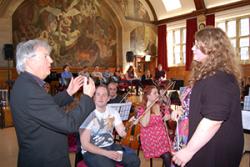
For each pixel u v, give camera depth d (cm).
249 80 1304
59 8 1363
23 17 1260
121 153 283
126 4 1623
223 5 1423
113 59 1591
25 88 171
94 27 1500
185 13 1598
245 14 1361
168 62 1755
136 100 984
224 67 165
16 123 178
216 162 165
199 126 157
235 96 161
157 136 342
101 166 267
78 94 526
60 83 1134
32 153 176
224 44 170
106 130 294
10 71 1227
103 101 289
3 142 617
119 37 1612
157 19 1769
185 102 213
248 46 1381
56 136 180
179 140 214
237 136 166
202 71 169
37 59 178
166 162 333
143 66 1716
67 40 1389
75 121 171
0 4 1191
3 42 1208
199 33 176
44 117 166
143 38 1714
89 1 1476
